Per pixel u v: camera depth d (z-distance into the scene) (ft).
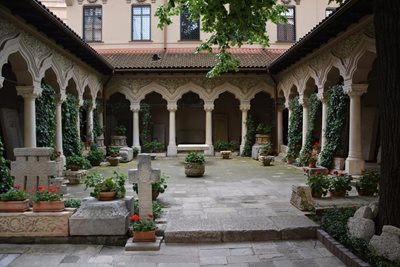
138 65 55.16
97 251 15.98
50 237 16.99
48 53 34.37
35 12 26.66
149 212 17.92
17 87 30.91
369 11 27.04
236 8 19.22
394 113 14.20
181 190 28.35
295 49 39.42
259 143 56.80
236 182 32.45
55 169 19.97
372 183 22.84
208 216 19.72
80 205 19.04
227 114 68.54
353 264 13.48
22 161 19.79
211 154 58.85
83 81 46.14
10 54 27.40
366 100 44.42
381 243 13.70
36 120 33.42
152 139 67.41
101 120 57.11
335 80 37.93
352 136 33.53
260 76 58.54
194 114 68.74
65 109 40.70
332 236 16.25
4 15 25.68
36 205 17.29
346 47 33.04
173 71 54.95
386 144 14.58
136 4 64.85
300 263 14.39
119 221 16.90
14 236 17.01
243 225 17.78
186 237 16.89
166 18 22.59
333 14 27.99
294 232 17.34
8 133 39.63
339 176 23.47
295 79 48.06
